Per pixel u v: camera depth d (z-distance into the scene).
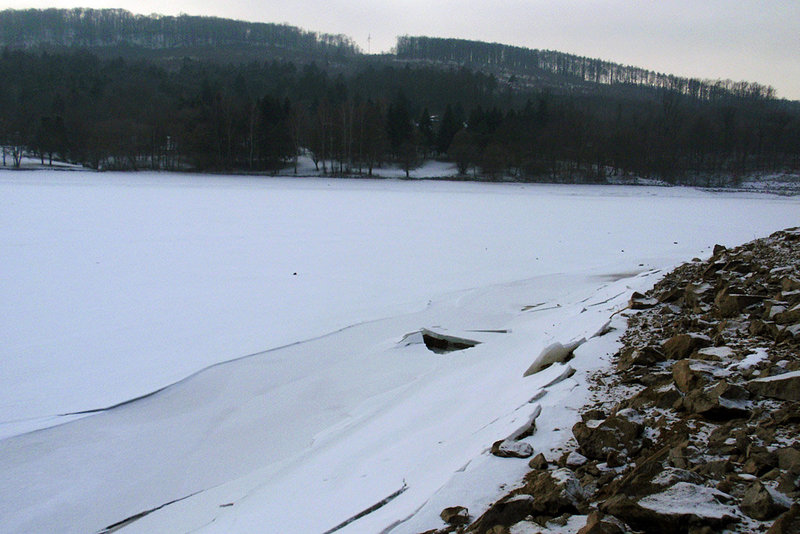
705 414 5.46
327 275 20.92
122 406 10.58
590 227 34.25
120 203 40.97
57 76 107.12
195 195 48.38
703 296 9.56
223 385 11.38
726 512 3.82
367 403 9.98
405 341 13.11
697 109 134.00
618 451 5.17
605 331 9.40
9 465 8.62
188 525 6.93
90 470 8.49
